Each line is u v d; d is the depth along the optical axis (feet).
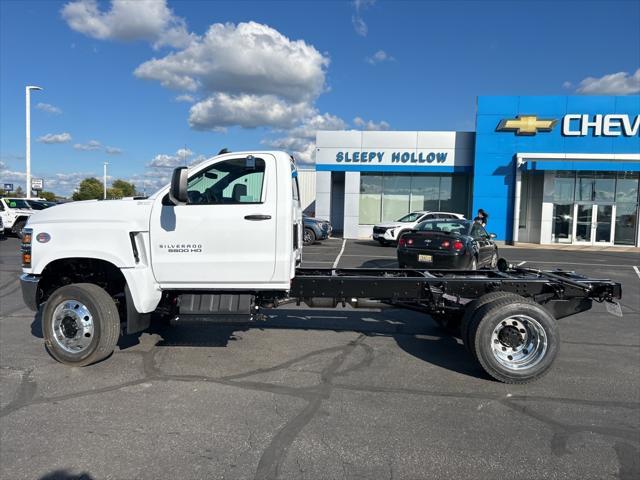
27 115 93.25
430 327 21.99
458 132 82.53
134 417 12.31
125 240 15.44
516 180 77.36
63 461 10.19
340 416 12.57
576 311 17.37
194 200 16.06
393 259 51.62
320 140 84.53
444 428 12.00
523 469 10.16
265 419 12.31
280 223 15.64
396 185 87.04
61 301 15.74
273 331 20.83
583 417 12.78
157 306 16.94
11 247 57.62
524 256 60.44
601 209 77.92
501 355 15.25
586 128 75.56
